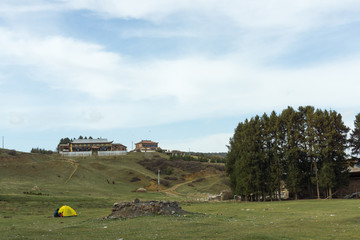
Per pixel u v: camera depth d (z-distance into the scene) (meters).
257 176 67.50
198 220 29.47
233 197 84.69
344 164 64.88
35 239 20.31
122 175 141.62
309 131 66.50
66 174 124.69
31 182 104.62
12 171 116.19
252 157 68.88
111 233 22.36
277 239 19.27
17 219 36.59
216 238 19.67
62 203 60.03
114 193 100.56
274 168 67.62
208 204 62.94
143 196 95.19
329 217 30.91
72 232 23.62
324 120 65.50
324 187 63.62
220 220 29.91
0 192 72.06
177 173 160.62
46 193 80.25
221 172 164.25
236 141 76.75
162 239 19.41
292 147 67.88
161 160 184.50
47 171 124.19
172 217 31.22
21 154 145.75
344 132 65.88
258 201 67.56
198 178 153.75
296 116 69.19
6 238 20.91
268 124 71.31
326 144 64.12
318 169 66.25
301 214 35.44
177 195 110.38
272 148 69.62
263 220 30.33
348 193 69.31
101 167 153.38
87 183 117.00
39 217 39.50
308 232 22.11
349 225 25.45
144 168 168.38
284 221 28.78
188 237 20.12
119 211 33.56
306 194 71.25
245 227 24.84
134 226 25.72
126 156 190.88
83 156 186.38
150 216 31.92
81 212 46.84
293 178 65.44
